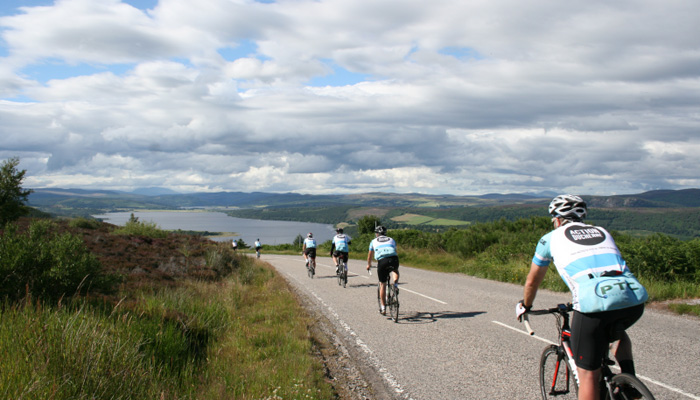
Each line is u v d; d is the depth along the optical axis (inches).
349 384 207.3
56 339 177.6
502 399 181.3
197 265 602.2
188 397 177.2
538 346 259.1
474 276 682.8
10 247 278.2
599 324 117.9
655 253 473.4
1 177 451.5
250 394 179.5
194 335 278.7
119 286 388.2
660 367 211.9
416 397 188.4
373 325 334.3
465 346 263.1
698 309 336.8
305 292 538.3
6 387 144.2
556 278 515.5
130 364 181.0
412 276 682.2
